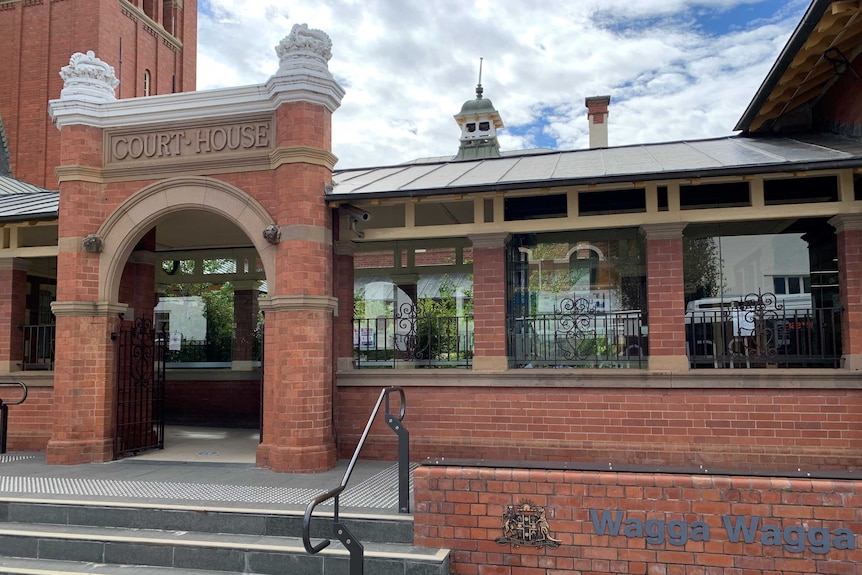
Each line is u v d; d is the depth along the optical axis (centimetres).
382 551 595
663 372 847
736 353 871
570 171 918
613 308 962
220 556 621
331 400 927
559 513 581
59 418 956
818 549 531
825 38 855
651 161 930
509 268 956
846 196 814
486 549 594
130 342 1041
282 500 709
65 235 977
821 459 808
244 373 1403
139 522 686
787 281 943
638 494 566
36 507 712
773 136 1074
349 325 980
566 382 880
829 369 815
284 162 904
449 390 923
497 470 598
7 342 1091
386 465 911
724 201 977
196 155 959
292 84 902
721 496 551
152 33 2900
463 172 1034
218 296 1456
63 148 986
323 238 914
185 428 1377
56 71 2614
